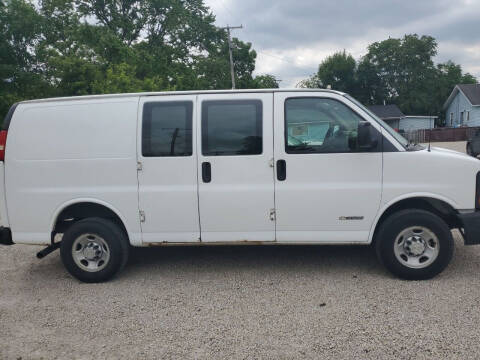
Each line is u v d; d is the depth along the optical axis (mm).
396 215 4277
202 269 4973
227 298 4082
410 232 4289
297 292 4152
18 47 21328
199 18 35062
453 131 35250
